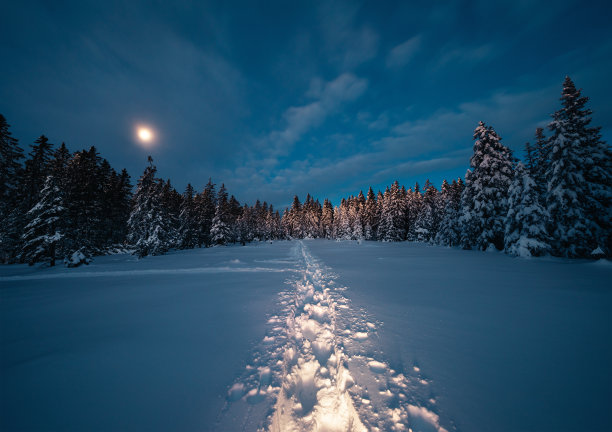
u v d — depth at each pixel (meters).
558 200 14.89
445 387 2.55
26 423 2.15
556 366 2.86
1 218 21.06
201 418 2.22
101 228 28.52
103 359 3.30
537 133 20.38
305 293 7.40
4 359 3.31
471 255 16.34
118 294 7.28
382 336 3.85
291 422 2.46
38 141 22.55
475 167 21.14
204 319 4.88
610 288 6.61
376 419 2.24
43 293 7.66
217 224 39.25
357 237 53.66
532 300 5.65
